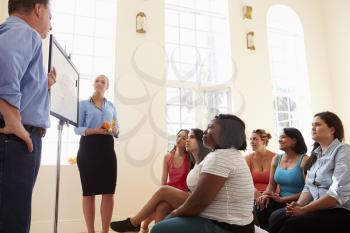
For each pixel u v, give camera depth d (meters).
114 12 4.47
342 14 5.39
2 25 1.21
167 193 2.15
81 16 4.42
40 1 1.33
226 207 1.50
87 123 2.89
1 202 1.10
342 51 5.37
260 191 2.99
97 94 2.99
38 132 1.30
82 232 3.59
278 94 5.58
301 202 2.16
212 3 5.34
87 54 4.36
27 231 1.17
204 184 1.48
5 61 1.08
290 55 5.82
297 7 5.64
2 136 1.11
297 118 5.59
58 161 2.19
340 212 1.86
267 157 3.16
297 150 2.58
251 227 1.54
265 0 5.38
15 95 1.09
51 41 1.91
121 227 2.21
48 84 1.52
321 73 5.57
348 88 5.23
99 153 2.74
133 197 3.94
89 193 2.70
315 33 5.70
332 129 2.09
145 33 4.41
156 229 1.52
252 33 5.09
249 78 4.99
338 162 1.92
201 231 1.48
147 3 4.50
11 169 1.12
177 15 5.12
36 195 3.50
